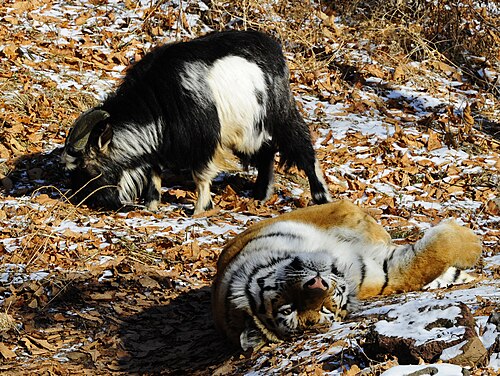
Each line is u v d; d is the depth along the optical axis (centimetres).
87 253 1437
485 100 2450
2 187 1752
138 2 2575
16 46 2230
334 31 2650
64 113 2014
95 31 2417
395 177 1900
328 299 967
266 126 1719
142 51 2348
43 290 1292
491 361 782
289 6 2648
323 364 855
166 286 1347
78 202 1689
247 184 1880
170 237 1534
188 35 2458
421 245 1062
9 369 1080
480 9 2823
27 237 1465
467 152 2078
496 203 1750
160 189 1716
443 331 811
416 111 2325
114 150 1645
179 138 1634
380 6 2769
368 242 1082
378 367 793
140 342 1172
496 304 887
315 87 2355
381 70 2520
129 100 1647
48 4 2534
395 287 1058
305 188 1881
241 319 1003
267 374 890
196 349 1109
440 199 1811
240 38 1702
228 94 1650
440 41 2633
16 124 1930
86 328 1211
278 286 967
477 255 1084
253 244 1048
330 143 2053
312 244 1054
